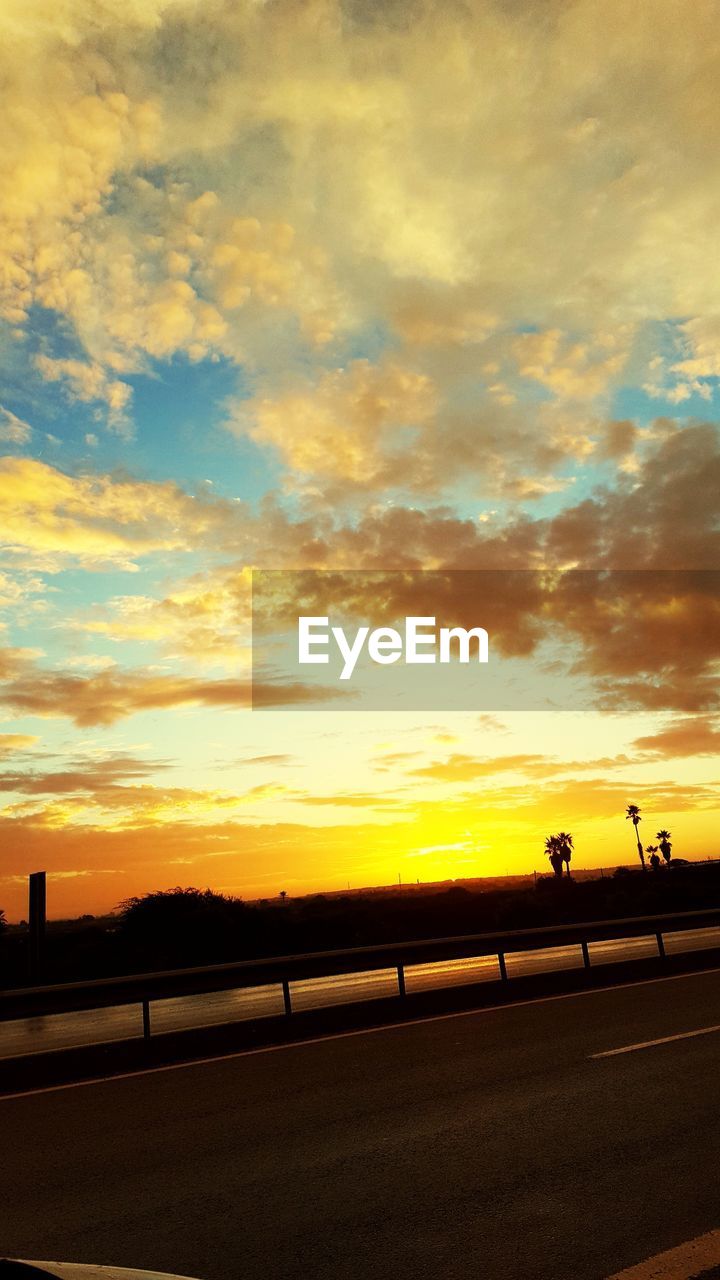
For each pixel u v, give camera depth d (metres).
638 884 46.34
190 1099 8.41
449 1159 6.02
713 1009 12.04
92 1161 6.50
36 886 17.53
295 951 25.84
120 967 21.41
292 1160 6.22
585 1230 4.66
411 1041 11.08
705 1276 4.07
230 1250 4.69
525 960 22.06
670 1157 5.76
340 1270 4.37
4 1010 10.74
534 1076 8.49
